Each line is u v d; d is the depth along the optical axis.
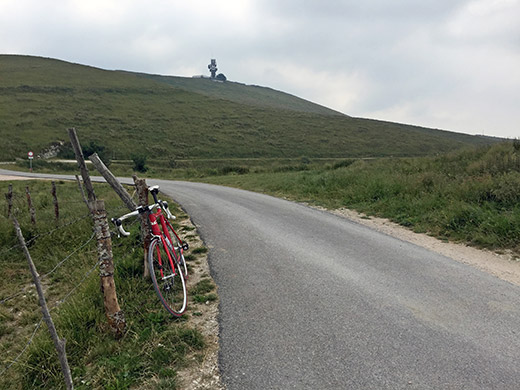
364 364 3.32
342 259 6.27
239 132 72.12
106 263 3.89
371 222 9.31
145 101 87.50
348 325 4.02
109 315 3.92
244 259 6.34
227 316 4.30
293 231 8.29
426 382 3.06
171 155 55.00
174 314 4.18
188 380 3.20
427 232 8.18
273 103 157.25
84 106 74.81
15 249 8.09
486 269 5.81
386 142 76.50
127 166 41.56
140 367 3.42
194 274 5.73
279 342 3.72
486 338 3.73
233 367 3.34
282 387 3.05
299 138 72.88
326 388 3.03
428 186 11.50
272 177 21.92
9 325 5.17
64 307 4.68
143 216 5.29
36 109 67.00
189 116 79.25
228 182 22.33
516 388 2.98
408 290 4.95
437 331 3.88
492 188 9.40
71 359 3.70
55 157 48.66
